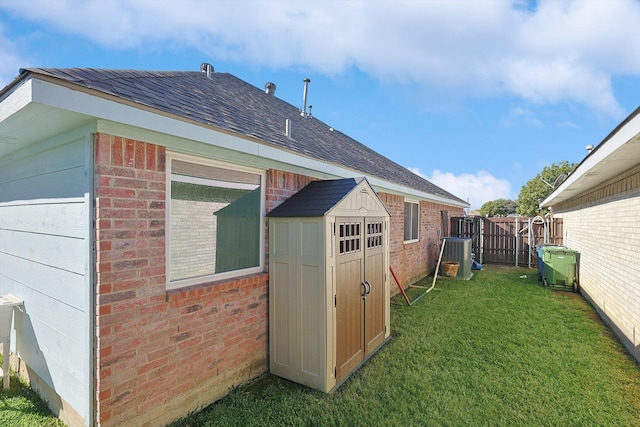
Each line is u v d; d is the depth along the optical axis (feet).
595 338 15.90
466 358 13.64
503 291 26.16
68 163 8.54
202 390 10.01
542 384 11.57
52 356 9.49
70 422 8.75
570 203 32.07
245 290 11.53
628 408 10.19
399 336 16.19
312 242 11.34
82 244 8.07
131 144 8.23
